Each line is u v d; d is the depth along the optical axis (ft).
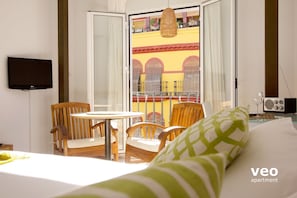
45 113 15.26
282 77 12.66
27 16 14.42
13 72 13.47
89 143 11.92
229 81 13.76
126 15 16.96
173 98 23.53
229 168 3.37
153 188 1.64
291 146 3.34
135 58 24.73
